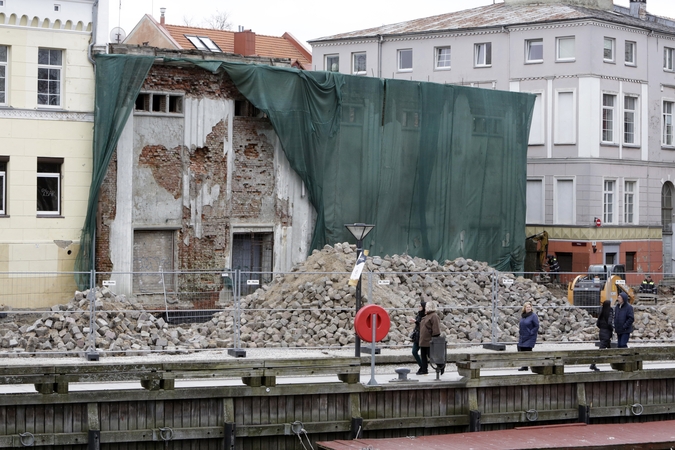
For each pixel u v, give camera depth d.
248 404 23.02
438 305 34.56
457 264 40.66
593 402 26.69
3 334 28.42
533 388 25.89
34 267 35.59
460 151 46.50
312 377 25.50
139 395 21.94
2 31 35.09
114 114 36.53
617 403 26.98
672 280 46.16
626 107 59.34
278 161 41.22
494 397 25.47
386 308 31.67
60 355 27.47
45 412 21.36
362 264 26.95
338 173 42.50
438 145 45.66
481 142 47.28
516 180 48.78
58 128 36.09
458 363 25.27
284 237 41.47
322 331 31.12
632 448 23.92
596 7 64.12
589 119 56.59
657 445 24.19
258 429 22.92
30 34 35.59
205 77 39.31
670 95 62.22
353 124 42.91
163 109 38.59
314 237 42.00
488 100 47.50
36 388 21.62
